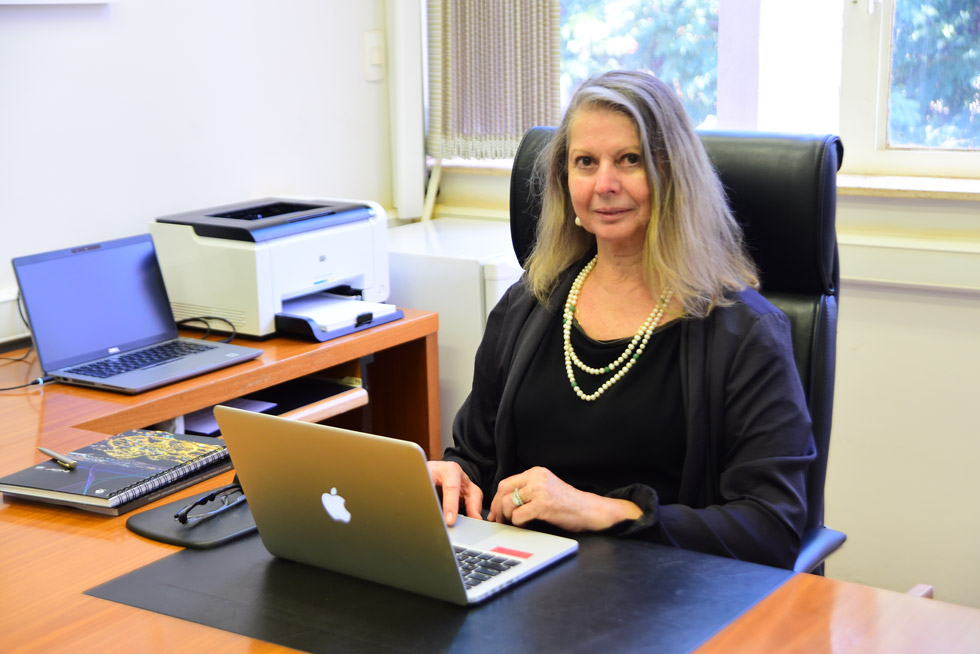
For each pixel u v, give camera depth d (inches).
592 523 51.0
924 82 101.6
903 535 103.7
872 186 98.6
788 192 60.8
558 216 65.6
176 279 94.7
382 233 103.0
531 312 66.3
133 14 98.7
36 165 92.7
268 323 91.4
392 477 40.2
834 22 106.7
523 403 63.4
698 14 113.7
